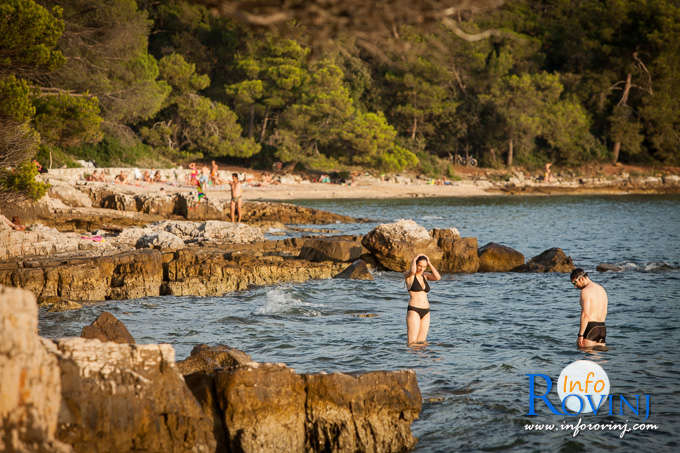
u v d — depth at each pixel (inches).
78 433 381.1
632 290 1343.5
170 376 429.4
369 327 1001.5
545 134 7101.4
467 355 824.3
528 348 861.2
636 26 7249.0
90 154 4672.7
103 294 1254.9
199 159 5807.1
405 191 5723.4
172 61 5162.4
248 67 5511.8
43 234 1501.0
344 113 5600.4
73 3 3740.2
